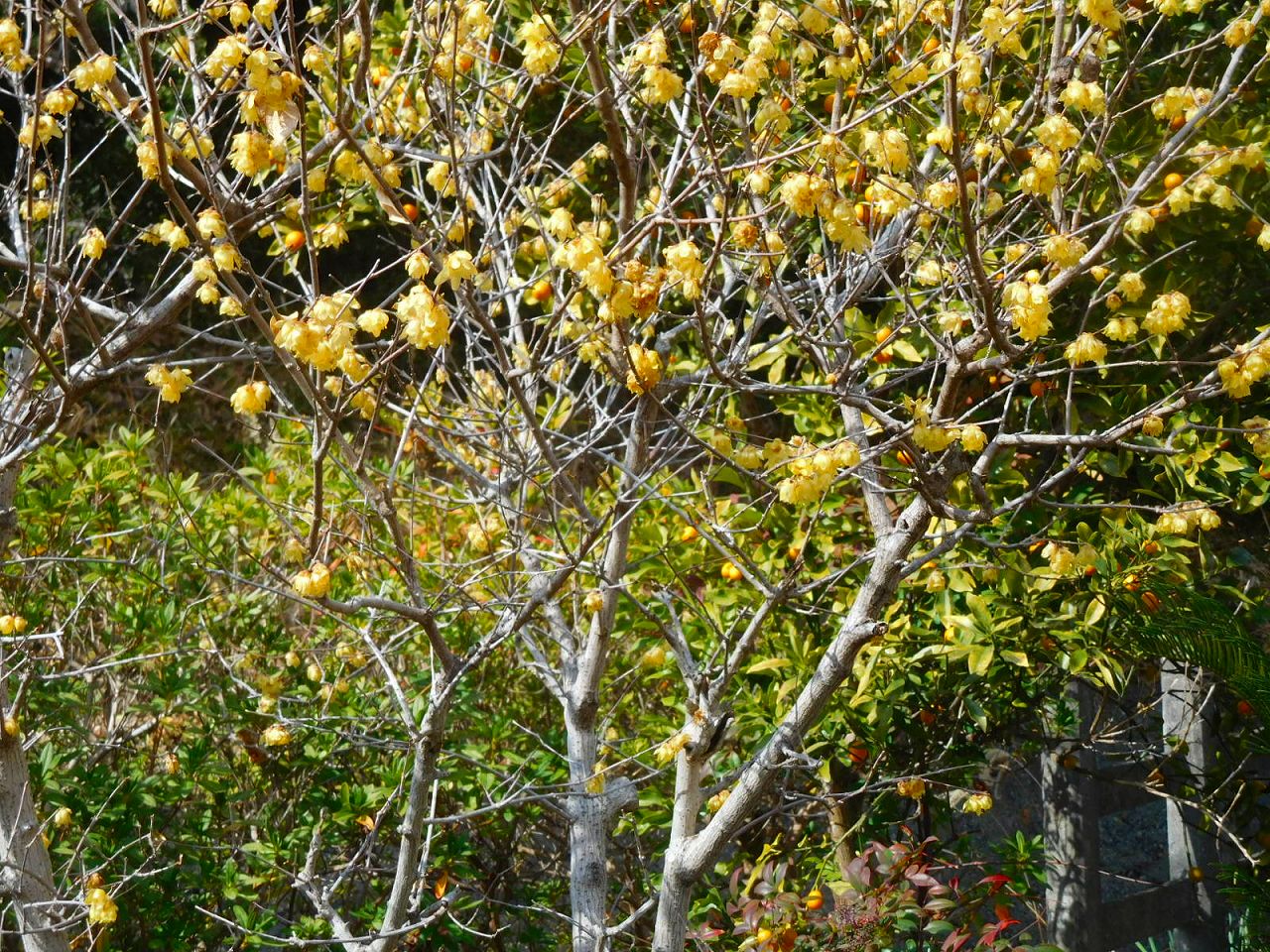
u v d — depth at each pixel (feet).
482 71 9.62
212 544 12.86
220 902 11.24
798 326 8.05
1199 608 10.65
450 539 13.96
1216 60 11.73
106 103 7.82
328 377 6.66
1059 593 11.23
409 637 11.93
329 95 8.98
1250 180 10.75
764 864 10.28
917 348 11.07
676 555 11.63
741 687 11.36
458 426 11.21
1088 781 13.62
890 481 10.63
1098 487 12.69
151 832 10.57
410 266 6.02
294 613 14.46
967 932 9.66
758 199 7.88
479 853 13.05
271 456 15.78
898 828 11.75
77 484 13.21
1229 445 11.67
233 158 6.15
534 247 9.62
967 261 7.09
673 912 8.64
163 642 11.62
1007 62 9.29
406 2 13.17
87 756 11.69
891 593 8.31
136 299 23.11
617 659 13.07
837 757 11.26
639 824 11.81
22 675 10.25
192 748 11.36
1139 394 11.07
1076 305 11.74
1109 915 13.97
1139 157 10.66
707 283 7.36
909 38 9.72
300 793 11.77
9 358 8.90
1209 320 11.65
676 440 10.37
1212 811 12.79
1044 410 11.27
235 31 7.94
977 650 10.50
